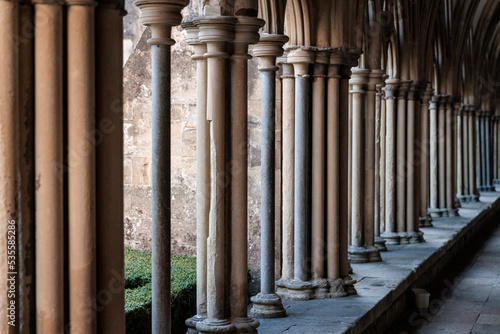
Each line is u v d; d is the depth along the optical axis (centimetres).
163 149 474
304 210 701
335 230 715
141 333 590
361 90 873
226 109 539
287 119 702
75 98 359
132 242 918
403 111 1099
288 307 658
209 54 526
